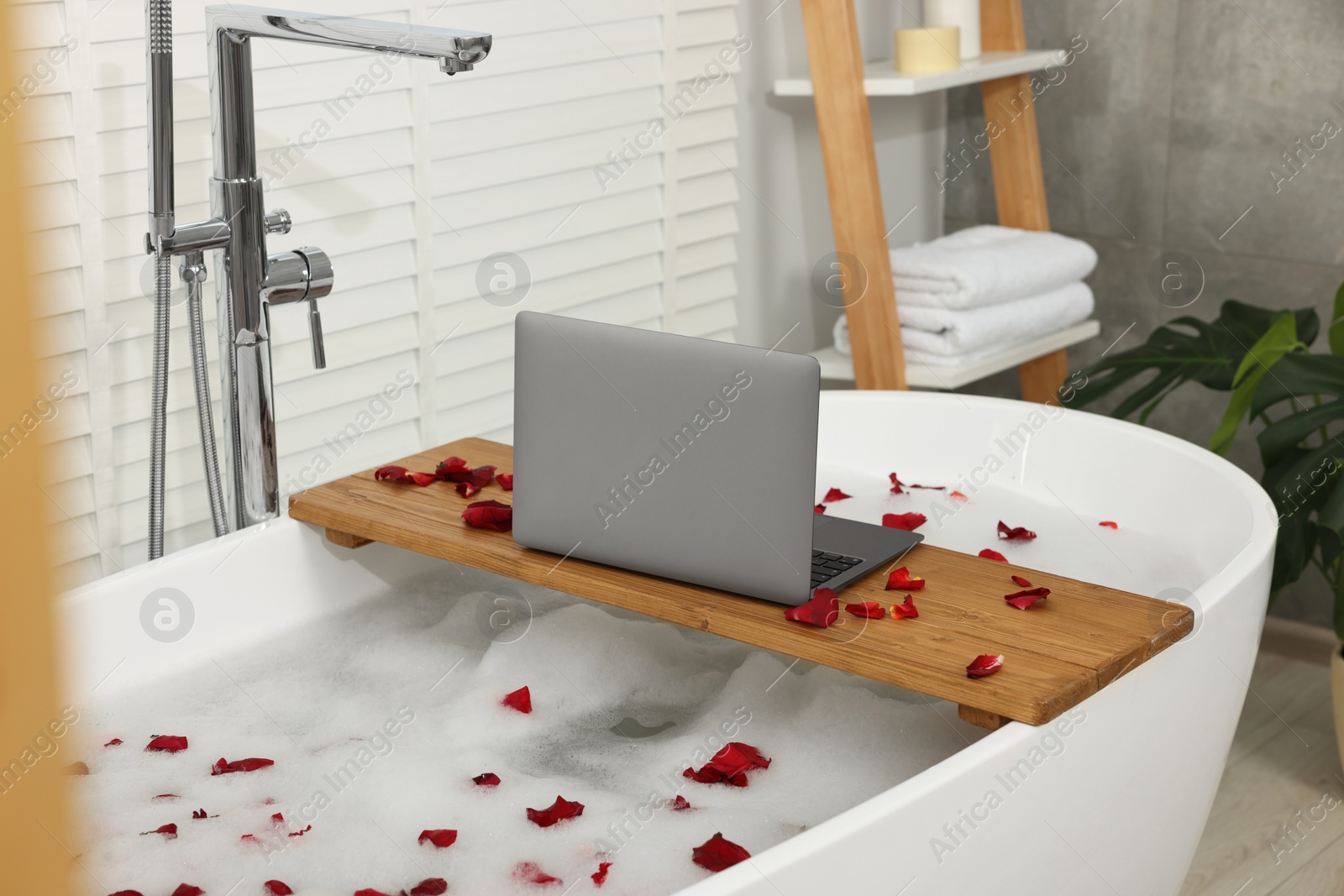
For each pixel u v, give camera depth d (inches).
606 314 76.9
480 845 38.4
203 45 56.0
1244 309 79.4
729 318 84.9
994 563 46.0
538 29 68.9
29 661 8.0
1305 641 87.8
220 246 48.6
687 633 52.5
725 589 42.4
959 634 39.6
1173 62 88.1
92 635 45.7
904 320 81.6
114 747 43.4
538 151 70.6
